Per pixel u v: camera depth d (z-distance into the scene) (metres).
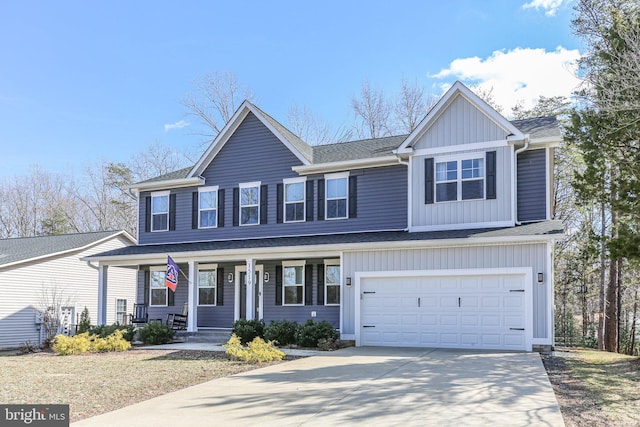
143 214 24.59
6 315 24.66
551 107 30.70
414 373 11.55
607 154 15.61
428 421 7.55
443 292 16.86
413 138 18.91
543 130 18.58
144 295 24.91
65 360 15.70
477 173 18.00
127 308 31.11
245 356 14.05
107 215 48.25
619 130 14.82
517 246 15.87
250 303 19.45
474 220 17.83
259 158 22.53
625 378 11.13
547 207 17.61
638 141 15.35
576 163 27.31
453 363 12.94
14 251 27.98
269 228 21.95
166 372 12.65
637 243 14.31
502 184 17.61
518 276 15.91
